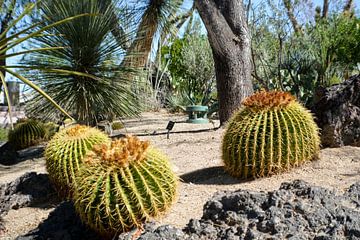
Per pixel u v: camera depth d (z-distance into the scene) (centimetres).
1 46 352
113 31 693
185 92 1462
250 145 402
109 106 664
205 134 714
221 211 252
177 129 845
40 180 458
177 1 1034
